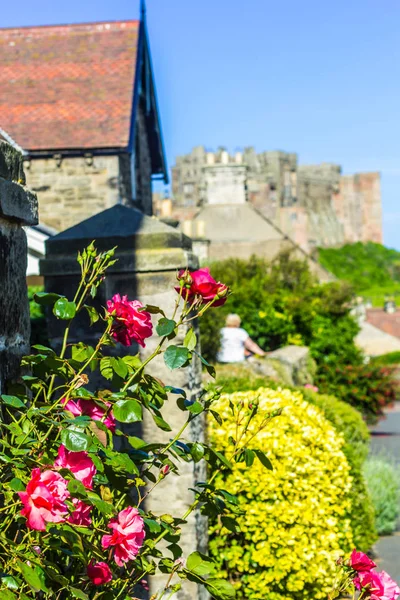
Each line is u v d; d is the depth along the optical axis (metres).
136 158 20.89
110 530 2.58
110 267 5.06
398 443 15.84
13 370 2.98
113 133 18.06
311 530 5.90
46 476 2.22
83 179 18.03
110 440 2.67
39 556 2.34
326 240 134.50
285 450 5.93
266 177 116.06
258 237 46.72
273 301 16.61
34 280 14.45
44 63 19.88
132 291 5.14
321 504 6.02
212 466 3.07
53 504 2.19
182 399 2.99
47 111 18.64
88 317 5.05
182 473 5.08
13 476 2.47
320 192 137.00
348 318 16.59
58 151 17.91
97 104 18.73
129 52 19.91
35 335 6.25
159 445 2.91
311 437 6.29
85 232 5.14
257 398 3.13
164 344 5.11
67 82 19.33
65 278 5.08
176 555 2.92
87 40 20.31
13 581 2.20
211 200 47.84
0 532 2.39
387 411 23.45
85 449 2.38
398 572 7.14
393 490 9.22
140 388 2.87
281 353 13.44
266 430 6.05
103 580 2.41
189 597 4.91
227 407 6.23
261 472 5.79
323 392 15.63
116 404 2.68
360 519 7.45
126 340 2.90
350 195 142.62
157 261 5.07
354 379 15.69
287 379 11.43
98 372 5.05
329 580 5.93
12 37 20.48
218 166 47.66
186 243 5.32
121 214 5.23
